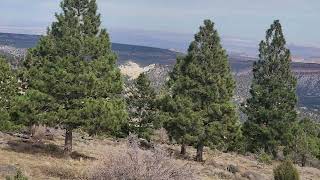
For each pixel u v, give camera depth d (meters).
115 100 27.88
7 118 27.16
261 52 63.22
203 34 41.44
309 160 60.25
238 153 58.44
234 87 41.97
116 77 28.11
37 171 19.09
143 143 41.56
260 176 33.94
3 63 31.78
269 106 60.97
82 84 26.22
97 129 26.38
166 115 40.00
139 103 49.84
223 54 41.47
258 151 59.00
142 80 50.94
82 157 26.73
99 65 27.06
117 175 14.28
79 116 25.61
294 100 61.44
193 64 40.66
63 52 26.97
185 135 38.56
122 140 46.62
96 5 28.27
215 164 38.31
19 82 34.75
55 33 27.52
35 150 26.64
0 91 30.52
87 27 27.78
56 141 36.00
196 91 40.12
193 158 41.47
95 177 14.58
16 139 31.42
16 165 19.89
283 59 62.56
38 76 26.28
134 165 14.30
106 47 28.05
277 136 59.31
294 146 59.25
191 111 39.16
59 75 25.62
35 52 28.73
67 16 27.25
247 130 59.81
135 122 49.81
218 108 39.38
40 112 26.28
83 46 26.97
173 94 41.38
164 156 14.70
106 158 14.79
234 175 32.09
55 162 22.89
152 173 14.23
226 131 39.31
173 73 45.44
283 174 27.98
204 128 39.09
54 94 26.38
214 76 40.44
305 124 74.75
